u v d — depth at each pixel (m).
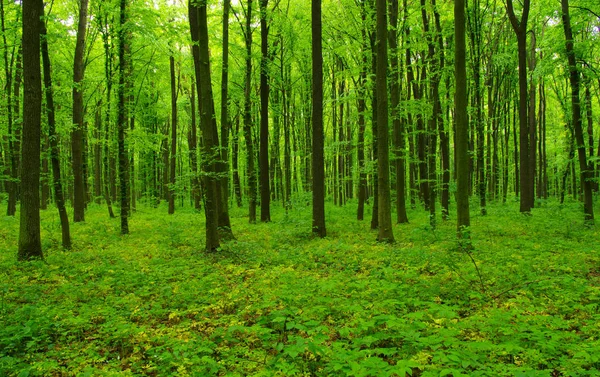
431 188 14.34
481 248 10.13
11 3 16.25
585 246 10.08
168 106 29.69
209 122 10.95
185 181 11.71
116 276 8.54
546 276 7.14
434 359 3.59
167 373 4.30
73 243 12.71
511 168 33.44
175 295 7.03
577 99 14.52
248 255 10.47
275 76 18.61
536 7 19.80
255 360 4.51
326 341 5.00
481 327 4.83
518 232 12.71
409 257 9.23
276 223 16.89
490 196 26.64
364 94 16.36
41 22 12.09
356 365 3.47
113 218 20.16
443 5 16.41
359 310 5.20
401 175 16.14
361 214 17.98
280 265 9.23
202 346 4.80
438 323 5.23
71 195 32.94
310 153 28.62
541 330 4.67
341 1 16.02
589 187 14.29
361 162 17.50
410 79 18.91
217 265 9.64
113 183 30.34
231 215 22.41
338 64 23.89
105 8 14.08
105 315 6.08
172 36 14.91
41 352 5.07
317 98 13.41
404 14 15.68
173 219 19.78
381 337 4.53
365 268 8.87
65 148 31.75
